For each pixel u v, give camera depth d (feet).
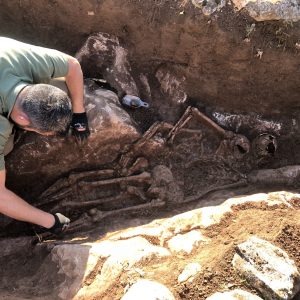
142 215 6.07
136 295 4.37
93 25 6.50
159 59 6.68
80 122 5.57
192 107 6.66
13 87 4.55
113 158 6.36
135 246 5.10
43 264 5.29
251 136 6.89
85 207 6.15
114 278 4.79
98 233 5.73
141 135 6.33
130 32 6.51
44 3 6.40
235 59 6.33
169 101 6.84
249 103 6.82
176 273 4.66
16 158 5.89
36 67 4.89
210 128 6.74
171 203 6.20
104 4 6.27
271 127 6.89
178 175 6.50
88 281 4.90
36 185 6.19
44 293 4.96
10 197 4.92
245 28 6.07
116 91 6.58
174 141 6.63
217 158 6.68
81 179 6.22
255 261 4.58
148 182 6.30
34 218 5.08
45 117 4.37
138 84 6.77
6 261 5.52
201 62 6.50
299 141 6.86
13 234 6.00
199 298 4.43
